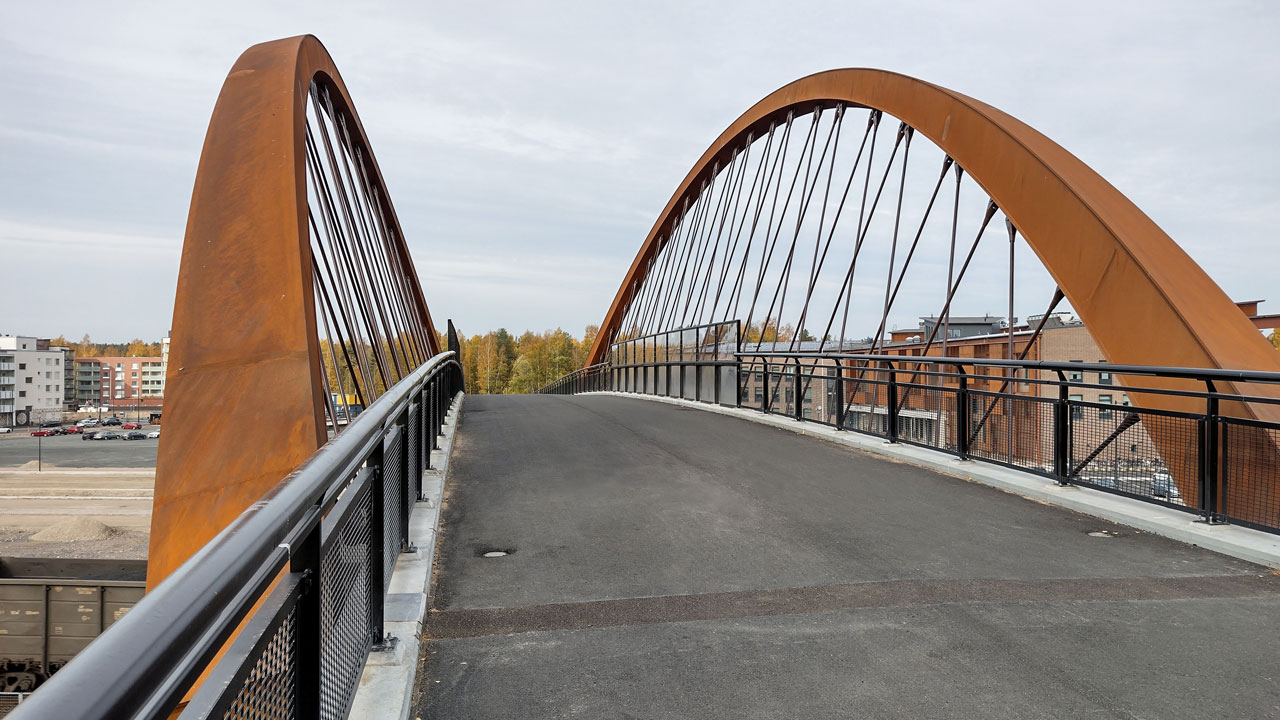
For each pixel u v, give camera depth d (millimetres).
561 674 3619
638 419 14797
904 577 4992
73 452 65625
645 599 4625
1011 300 11953
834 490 7730
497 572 5160
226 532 1500
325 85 12422
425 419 8023
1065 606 4457
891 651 3836
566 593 4742
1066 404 7430
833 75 20266
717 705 3299
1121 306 9523
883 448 9961
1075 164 11469
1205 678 3520
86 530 29453
